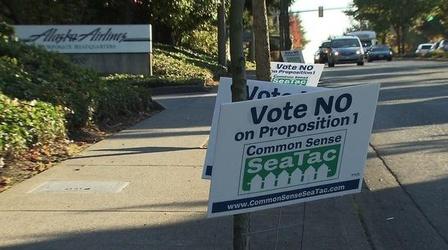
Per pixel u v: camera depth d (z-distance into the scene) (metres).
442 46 57.62
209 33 36.81
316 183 3.91
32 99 9.27
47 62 12.17
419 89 19.03
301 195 3.88
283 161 3.81
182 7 28.19
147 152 8.97
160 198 6.51
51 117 8.84
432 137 10.55
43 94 9.60
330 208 6.29
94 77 12.76
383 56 50.94
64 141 9.27
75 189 6.85
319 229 5.62
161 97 17.58
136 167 7.98
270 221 5.81
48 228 5.55
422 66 34.09
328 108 3.85
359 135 3.95
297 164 3.85
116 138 10.18
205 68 26.19
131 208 6.15
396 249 5.27
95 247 5.08
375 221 6.02
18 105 8.38
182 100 16.59
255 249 5.07
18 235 5.37
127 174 7.59
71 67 12.66
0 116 7.77
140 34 22.34
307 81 9.95
